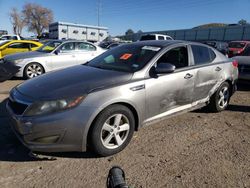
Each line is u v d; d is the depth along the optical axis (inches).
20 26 3102.9
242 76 327.0
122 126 149.0
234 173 133.3
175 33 2206.0
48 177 126.3
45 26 3132.4
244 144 167.0
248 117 218.8
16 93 148.1
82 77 154.9
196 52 198.4
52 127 129.2
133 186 121.0
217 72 209.2
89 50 411.5
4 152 147.9
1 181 122.3
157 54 172.1
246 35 1753.2
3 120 194.7
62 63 384.2
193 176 129.8
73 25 1766.7
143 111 157.9
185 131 184.1
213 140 171.5
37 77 170.1
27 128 129.6
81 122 132.6
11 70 338.0
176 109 180.9
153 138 171.0
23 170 131.4
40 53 382.0
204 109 231.0
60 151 134.4
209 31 1969.7
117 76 153.9
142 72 159.9
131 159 144.3
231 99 277.9
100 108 136.2
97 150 140.9
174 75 173.9
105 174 130.0
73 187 119.6
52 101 131.2
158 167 137.0
